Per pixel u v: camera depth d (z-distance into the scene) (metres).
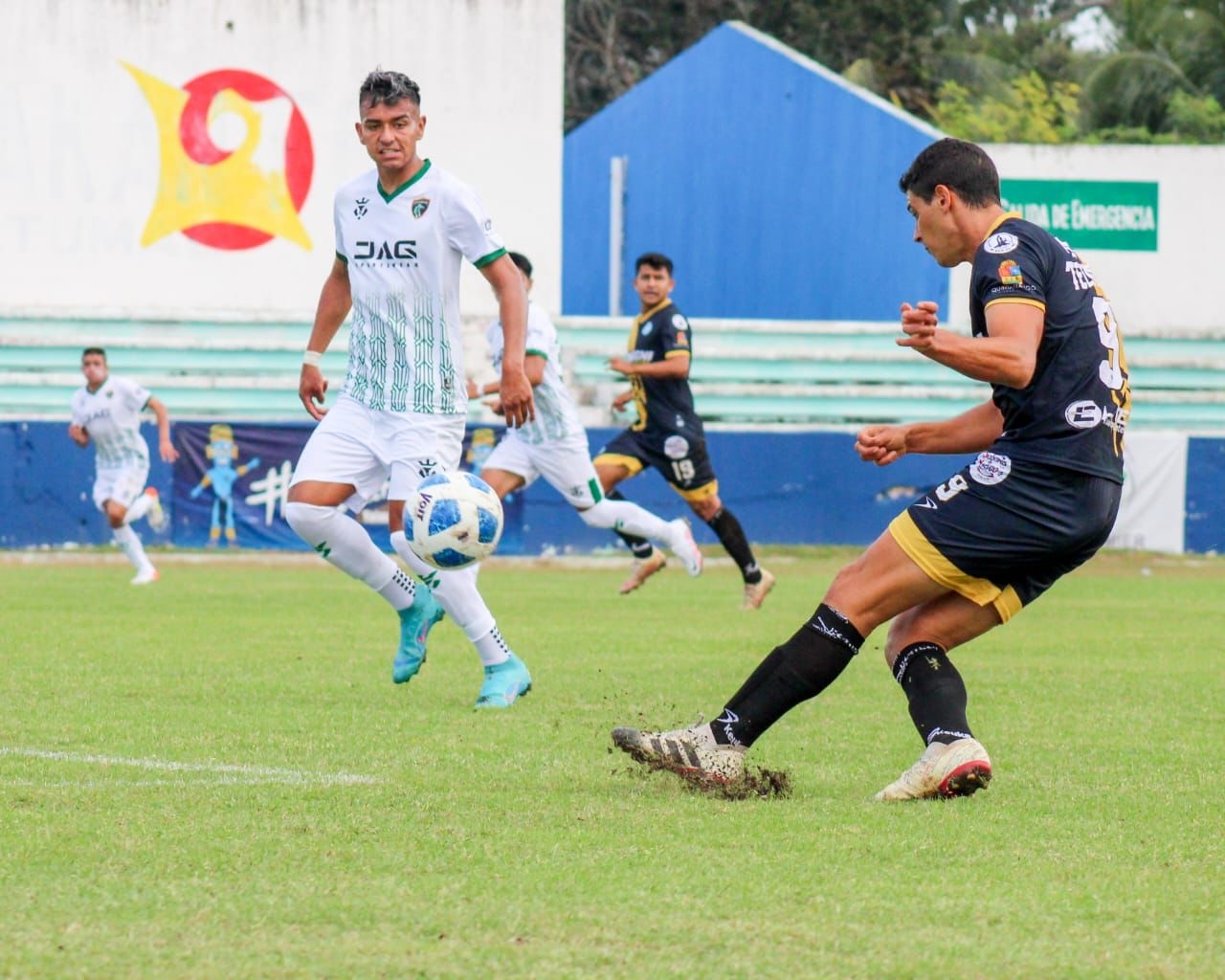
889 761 15.53
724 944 9.03
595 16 107.00
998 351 12.23
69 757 14.82
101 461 40.88
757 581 34.41
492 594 38.53
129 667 22.14
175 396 57.22
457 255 18.92
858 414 59.78
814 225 65.75
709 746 13.45
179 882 10.16
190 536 52.19
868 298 65.31
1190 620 33.38
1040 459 12.86
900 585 13.23
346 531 19.30
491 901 9.84
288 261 57.59
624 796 13.27
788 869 10.78
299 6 57.00
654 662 23.89
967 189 13.18
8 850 10.95
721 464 54.88
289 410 57.69
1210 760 15.94
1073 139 97.81
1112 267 62.69
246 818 12.09
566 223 72.50
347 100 57.41
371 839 11.46
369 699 19.47
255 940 8.96
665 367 34.03
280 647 25.20
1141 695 21.17
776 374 59.88
